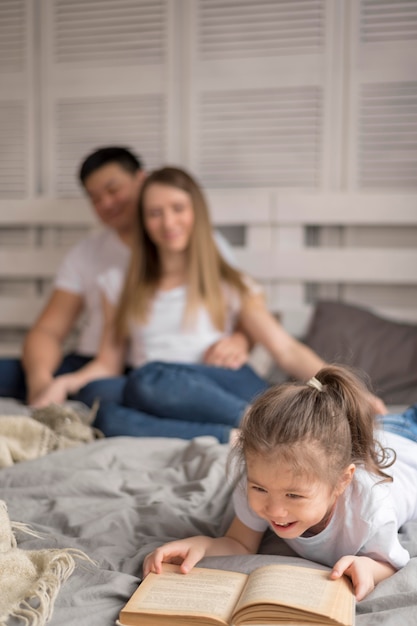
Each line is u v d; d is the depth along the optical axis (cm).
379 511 97
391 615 84
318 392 98
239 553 105
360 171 236
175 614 82
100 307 230
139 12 250
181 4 247
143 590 89
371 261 233
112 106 256
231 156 247
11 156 264
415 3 227
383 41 231
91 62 256
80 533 110
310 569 91
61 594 90
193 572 94
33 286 265
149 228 204
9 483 129
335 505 98
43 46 259
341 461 94
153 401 169
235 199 242
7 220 261
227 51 244
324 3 234
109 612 86
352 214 233
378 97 233
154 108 252
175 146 252
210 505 120
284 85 240
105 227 253
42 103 262
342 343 214
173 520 113
